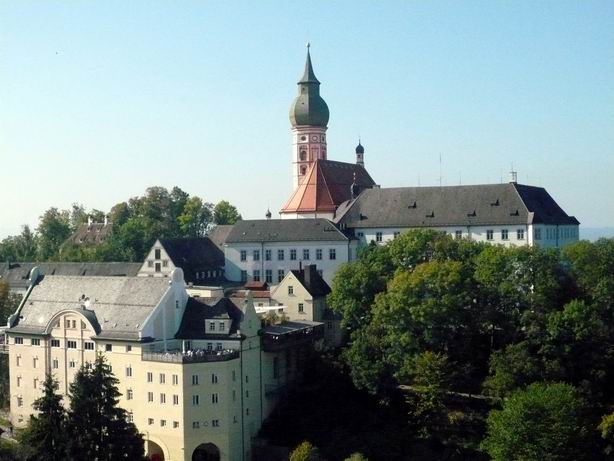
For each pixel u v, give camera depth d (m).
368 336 140.62
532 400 117.31
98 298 145.88
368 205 199.62
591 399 126.38
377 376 136.62
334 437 133.00
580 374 131.50
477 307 141.25
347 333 159.75
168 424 129.62
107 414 114.44
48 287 154.12
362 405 140.00
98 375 115.38
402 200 196.62
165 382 129.75
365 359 138.25
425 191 196.25
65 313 143.25
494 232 183.62
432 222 189.25
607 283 136.88
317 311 162.00
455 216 188.25
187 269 192.88
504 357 130.25
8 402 156.00
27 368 149.25
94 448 112.56
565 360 131.50
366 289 151.62
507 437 116.69
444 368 129.62
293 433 136.50
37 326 148.12
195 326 139.12
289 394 145.00
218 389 129.88
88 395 113.94
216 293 158.38
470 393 134.88
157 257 194.50
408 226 190.75
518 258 140.00
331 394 142.25
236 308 138.62
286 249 193.88
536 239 181.00
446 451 127.69
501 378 127.88
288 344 143.38
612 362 132.25
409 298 137.38
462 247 155.25
